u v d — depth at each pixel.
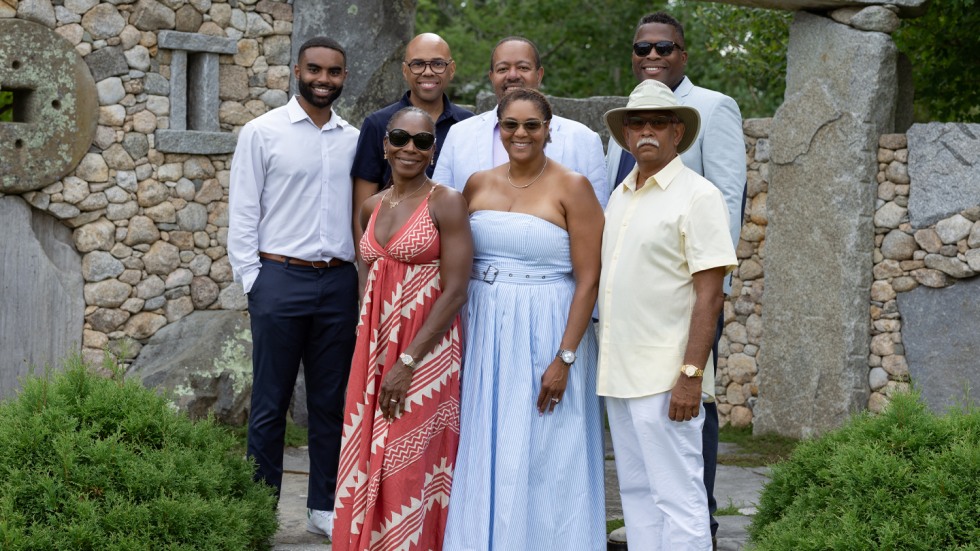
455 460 3.60
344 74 4.23
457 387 3.61
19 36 5.71
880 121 6.27
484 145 3.90
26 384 3.79
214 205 6.43
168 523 3.40
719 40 11.06
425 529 3.58
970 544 2.93
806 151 6.57
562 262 3.56
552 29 16.05
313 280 4.17
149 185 6.19
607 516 4.76
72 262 6.01
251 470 3.92
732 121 4.00
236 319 6.30
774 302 6.79
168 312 6.29
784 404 6.71
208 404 5.89
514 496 3.40
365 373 3.60
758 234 7.07
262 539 3.89
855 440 3.38
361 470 3.56
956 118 8.79
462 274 3.51
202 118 6.35
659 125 3.42
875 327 6.34
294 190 4.16
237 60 6.44
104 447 3.46
